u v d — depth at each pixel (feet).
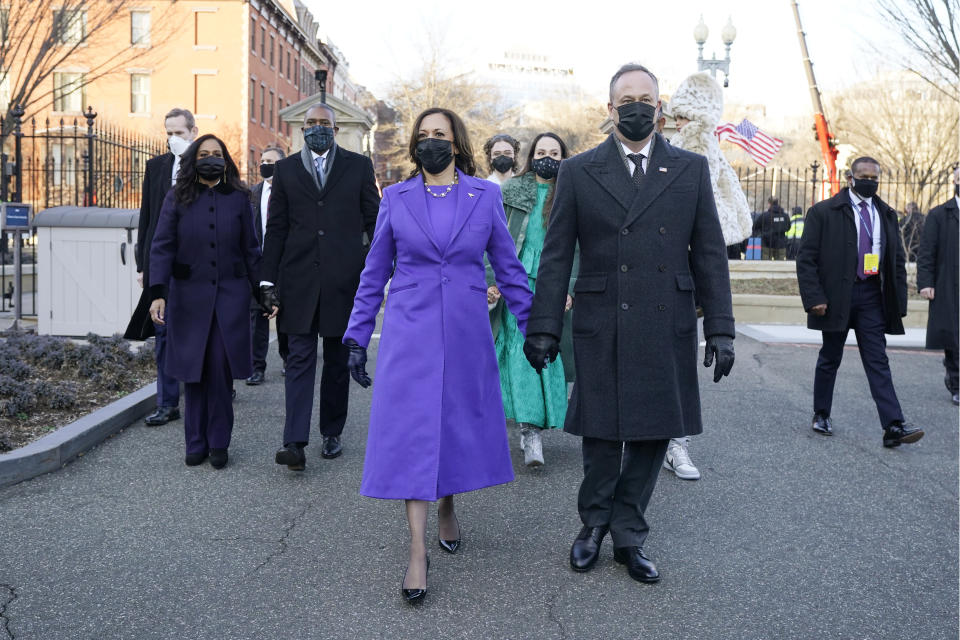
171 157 19.36
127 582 11.57
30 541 12.98
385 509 14.80
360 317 12.27
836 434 21.01
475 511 14.78
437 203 12.16
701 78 18.83
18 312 36.09
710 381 27.58
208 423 17.10
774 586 11.82
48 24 72.13
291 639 10.03
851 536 13.87
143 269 18.95
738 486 16.55
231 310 17.01
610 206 11.73
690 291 11.85
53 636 10.02
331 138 17.28
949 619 10.86
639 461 12.01
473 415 11.99
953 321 24.86
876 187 20.04
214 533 13.47
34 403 19.69
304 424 16.49
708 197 11.96
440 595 11.32
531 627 10.43
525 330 12.44
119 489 15.56
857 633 10.44
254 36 144.46
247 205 17.58
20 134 42.09
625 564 12.45
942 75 55.06
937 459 18.83
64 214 31.42
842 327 19.93
